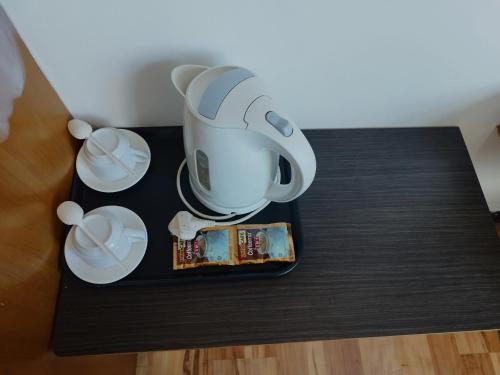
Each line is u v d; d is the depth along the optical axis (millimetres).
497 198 1210
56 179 624
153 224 669
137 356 1172
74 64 589
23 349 514
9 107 484
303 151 481
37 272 557
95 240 576
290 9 522
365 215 693
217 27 544
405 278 644
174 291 620
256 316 609
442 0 516
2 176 466
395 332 609
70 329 594
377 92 685
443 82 667
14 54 502
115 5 502
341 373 1169
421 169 736
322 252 660
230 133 488
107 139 663
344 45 583
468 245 672
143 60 593
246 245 633
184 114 538
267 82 653
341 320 612
